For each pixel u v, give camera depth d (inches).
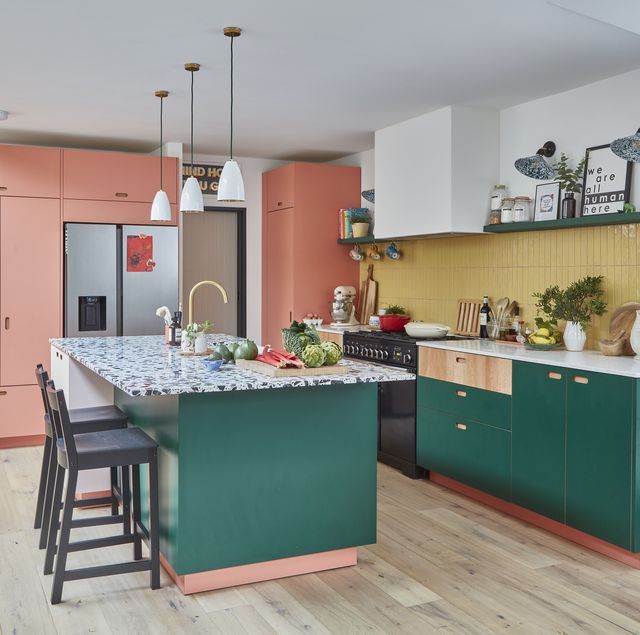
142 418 148.1
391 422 212.7
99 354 162.4
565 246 188.1
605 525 142.1
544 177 182.7
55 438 133.1
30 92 191.5
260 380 121.8
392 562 140.9
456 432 184.7
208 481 123.3
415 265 248.5
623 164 170.2
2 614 118.6
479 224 207.0
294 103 201.6
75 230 241.4
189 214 288.5
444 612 119.6
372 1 127.3
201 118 221.1
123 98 197.5
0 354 235.6
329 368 130.8
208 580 126.8
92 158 244.8
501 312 207.8
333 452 133.3
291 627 114.1
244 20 136.9
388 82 179.5
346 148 271.1
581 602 123.9
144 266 250.7
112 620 116.4
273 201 289.3
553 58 159.9
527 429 161.3
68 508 121.6
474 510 174.4
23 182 236.4
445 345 190.9
